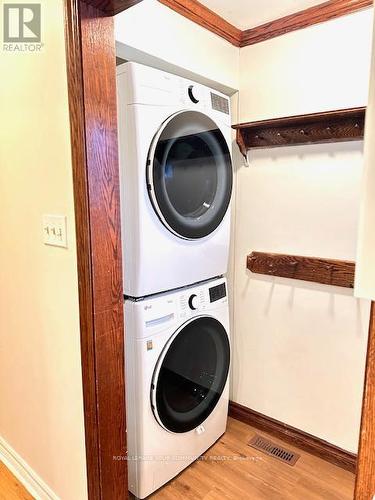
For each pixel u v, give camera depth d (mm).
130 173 1393
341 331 1754
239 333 2145
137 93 1349
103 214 1154
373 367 590
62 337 1313
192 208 1663
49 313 1360
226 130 1763
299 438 1941
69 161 1146
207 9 1695
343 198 1685
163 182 1454
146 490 1574
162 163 1439
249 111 1963
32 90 1260
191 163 1601
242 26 1858
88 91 1074
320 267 1770
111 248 1194
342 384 1779
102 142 1127
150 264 1474
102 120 1120
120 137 1404
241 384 2168
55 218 1245
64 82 1115
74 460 1353
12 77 1353
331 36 1634
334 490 1678
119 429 1309
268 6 1664
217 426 1949
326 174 1726
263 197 1961
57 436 1427
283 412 2006
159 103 1425
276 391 2018
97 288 1169
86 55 1058
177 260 1589
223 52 1871
